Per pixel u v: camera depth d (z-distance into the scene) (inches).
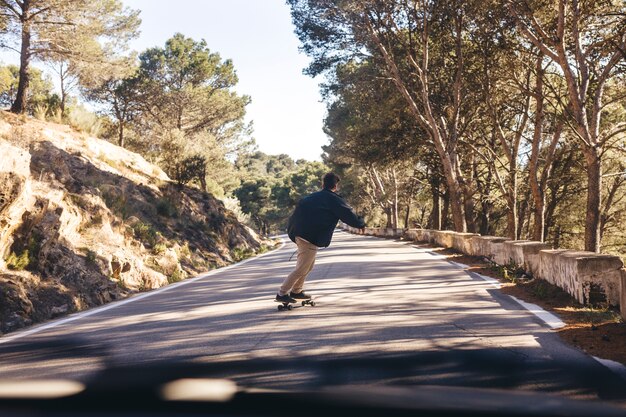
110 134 2052.2
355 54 1235.9
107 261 557.0
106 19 1245.1
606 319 293.0
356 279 508.4
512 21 915.4
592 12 788.6
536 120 1127.6
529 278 495.2
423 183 1696.6
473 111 1300.4
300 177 5359.3
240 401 60.2
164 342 256.4
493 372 179.5
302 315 319.0
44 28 1139.3
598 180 825.5
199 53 2282.2
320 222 331.9
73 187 703.1
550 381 168.7
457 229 1247.5
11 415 54.4
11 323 366.3
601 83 848.3
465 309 327.6
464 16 1122.0
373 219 3309.5
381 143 1337.4
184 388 65.7
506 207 1667.1
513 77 1029.2
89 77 1330.0
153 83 2143.2
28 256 458.6
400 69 1261.1
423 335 248.4
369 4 1119.6
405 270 591.5
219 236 1184.8
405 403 57.4
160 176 1304.1
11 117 1000.9
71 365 211.8
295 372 179.3
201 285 566.3
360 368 184.2
